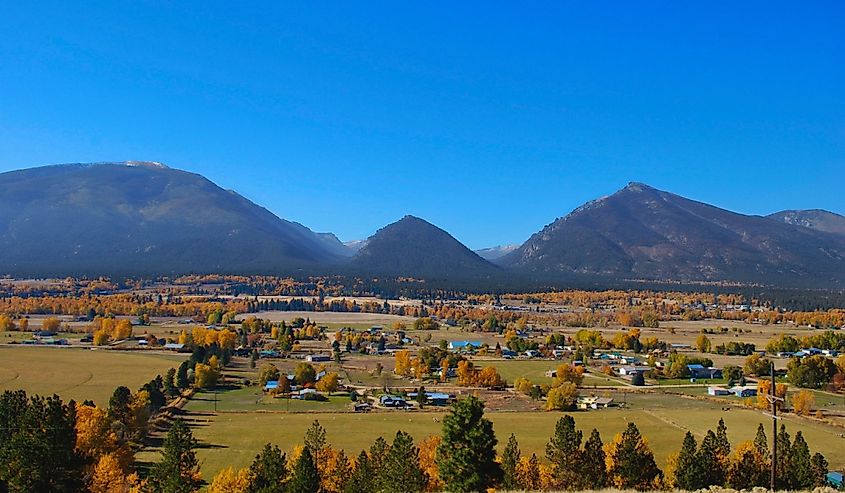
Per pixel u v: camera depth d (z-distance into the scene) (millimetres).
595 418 143375
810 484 85250
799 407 148500
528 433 128000
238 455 111000
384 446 88688
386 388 180500
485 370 190125
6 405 88875
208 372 178750
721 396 174500
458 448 60969
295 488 79812
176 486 84562
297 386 180875
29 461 66688
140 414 123188
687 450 87688
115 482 83438
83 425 92438
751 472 86000
